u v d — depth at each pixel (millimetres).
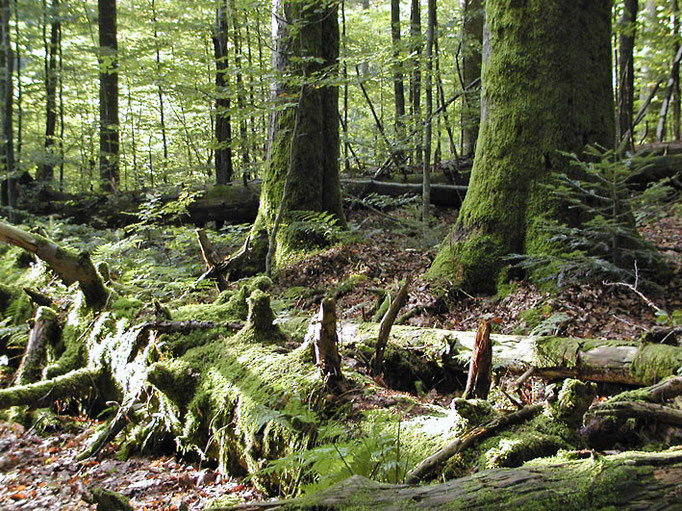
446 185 11836
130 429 4508
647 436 2512
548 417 2605
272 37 9203
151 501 3334
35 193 11953
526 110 6668
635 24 11008
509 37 6801
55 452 4238
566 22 6562
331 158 9406
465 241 6781
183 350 4410
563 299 5711
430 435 2719
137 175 15148
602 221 5605
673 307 5375
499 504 1876
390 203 11227
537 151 6605
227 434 3586
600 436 2506
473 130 13625
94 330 5234
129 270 7676
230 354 4070
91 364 5176
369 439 2594
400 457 2615
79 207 11727
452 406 2691
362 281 7043
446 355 4488
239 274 8477
